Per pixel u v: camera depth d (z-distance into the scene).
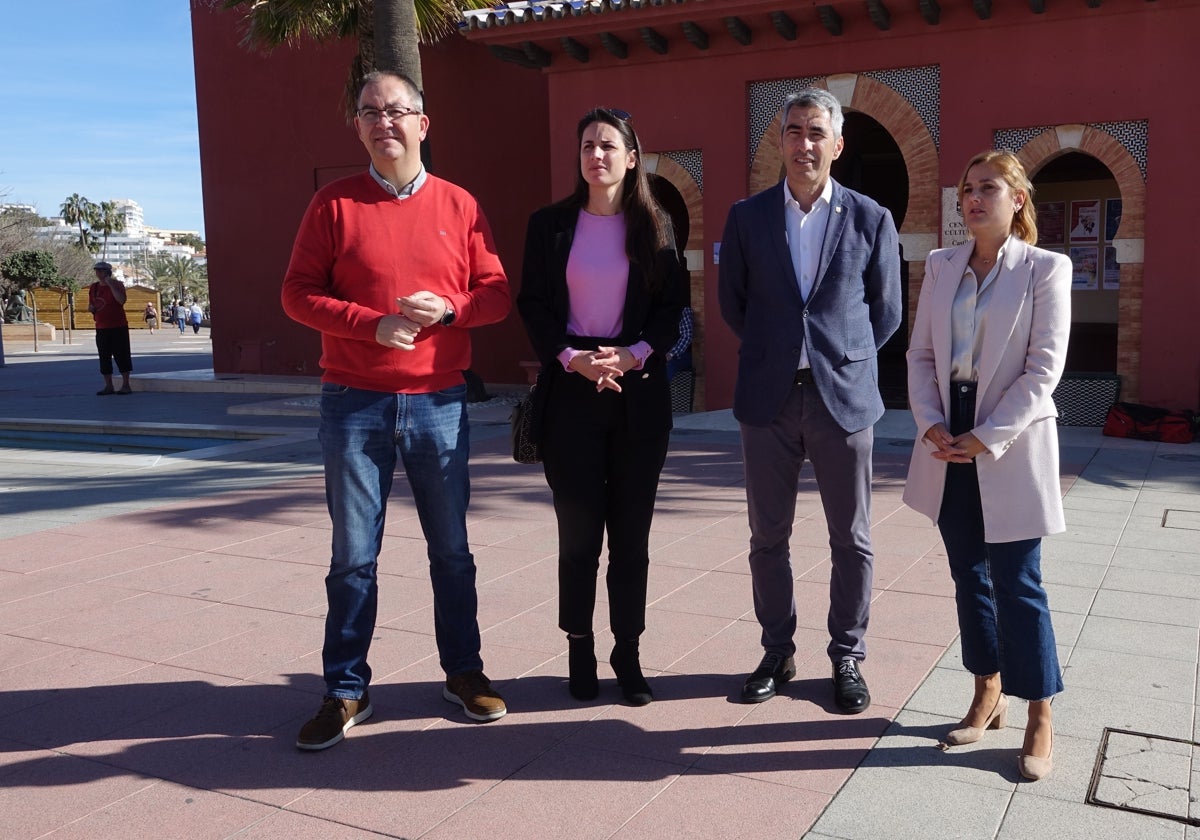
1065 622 4.29
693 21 10.68
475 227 3.50
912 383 3.26
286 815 2.86
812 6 10.18
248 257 16.38
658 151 11.70
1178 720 3.36
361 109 3.27
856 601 3.56
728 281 3.69
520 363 14.38
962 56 10.21
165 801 2.95
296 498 7.20
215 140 16.28
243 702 3.65
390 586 5.01
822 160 3.42
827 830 2.74
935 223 10.59
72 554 5.74
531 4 11.48
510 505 6.81
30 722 3.49
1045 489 2.99
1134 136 9.73
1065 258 3.03
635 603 3.59
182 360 24.48
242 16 15.63
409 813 2.87
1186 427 8.84
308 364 16.20
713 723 3.42
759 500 3.63
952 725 3.37
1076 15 9.69
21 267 45.19
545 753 3.23
